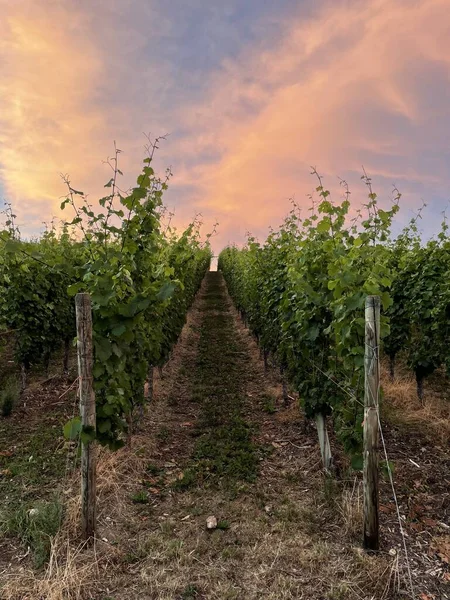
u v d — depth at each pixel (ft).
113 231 11.50
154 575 8.52
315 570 8.61
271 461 14.01
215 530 10.11
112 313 10.53
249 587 8.22
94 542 9.35
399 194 14.44
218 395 21.33
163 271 15.26
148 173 11.14
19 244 10.07
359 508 10.11
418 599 7.77
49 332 22.13
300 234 20.35
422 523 10.21
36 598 7.86
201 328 42.24
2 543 9.61
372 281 9.86
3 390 20.47
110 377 10.81
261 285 24.34
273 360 25.23
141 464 13.48
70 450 14.33
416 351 19.48
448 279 18.21
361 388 10.76
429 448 14.61
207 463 13.70
